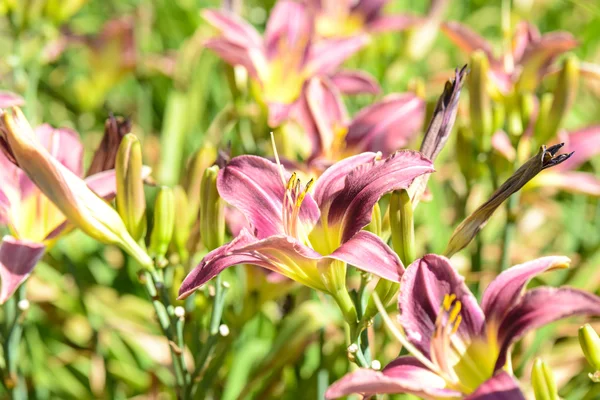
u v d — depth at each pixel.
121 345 0.91
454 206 1.00
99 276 0.97
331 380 0.82
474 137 0.80
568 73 0.78
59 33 1.05
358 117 0.78
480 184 1.00
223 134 0.88
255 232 0.63
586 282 0.85
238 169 0.64
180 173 1.01
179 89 1.08
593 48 1.29
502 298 0.60
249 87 0.85
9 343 0.72
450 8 1.41
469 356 0.61
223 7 0.91
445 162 1.05
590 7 0.93
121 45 1.06
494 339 0.60
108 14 1.42
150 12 1.20
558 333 0.87
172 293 0.73
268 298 0.74
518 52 0.87
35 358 0.87
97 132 1.17
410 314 0.60
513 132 0.81
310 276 0.62
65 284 0.92
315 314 0.77
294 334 0.77
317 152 0.78
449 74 0.93
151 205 0.95
